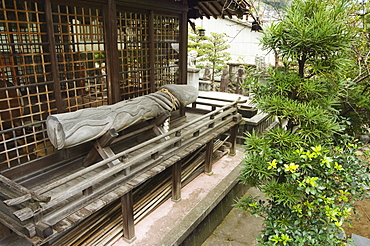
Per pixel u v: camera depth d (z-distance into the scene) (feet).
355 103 11.86
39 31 10.89
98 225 13.24
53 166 12.28
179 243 13.20
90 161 13.03
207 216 16.12
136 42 15.39
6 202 7.45
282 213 10.28
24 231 8.42
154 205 15.23
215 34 40.93
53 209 9.88
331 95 10.15
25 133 12.10
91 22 12.73
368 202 19.11
